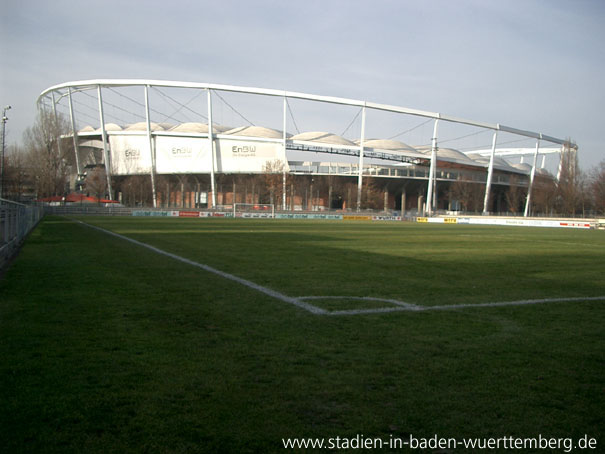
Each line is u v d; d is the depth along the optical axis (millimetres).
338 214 73500
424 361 5168
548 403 4117
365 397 4164
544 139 100438
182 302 8102
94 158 108688
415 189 101688
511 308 8211
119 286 9602
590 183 83625
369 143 101875
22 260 13820
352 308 7898
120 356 5141
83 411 3795
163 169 97625
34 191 83125
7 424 3562
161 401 4004
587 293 9930
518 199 102688
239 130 101250
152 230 29859
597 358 5395
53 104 92750
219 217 67375
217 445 3324
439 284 10664
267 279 10812
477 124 92812
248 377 4578
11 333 6004
